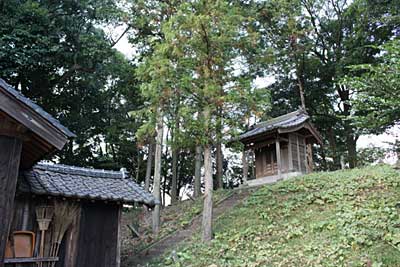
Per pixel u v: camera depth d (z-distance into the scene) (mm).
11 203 4504
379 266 6695
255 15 14922
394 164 14406
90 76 19734
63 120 20453
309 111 25453
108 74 20688
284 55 23188
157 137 14891
